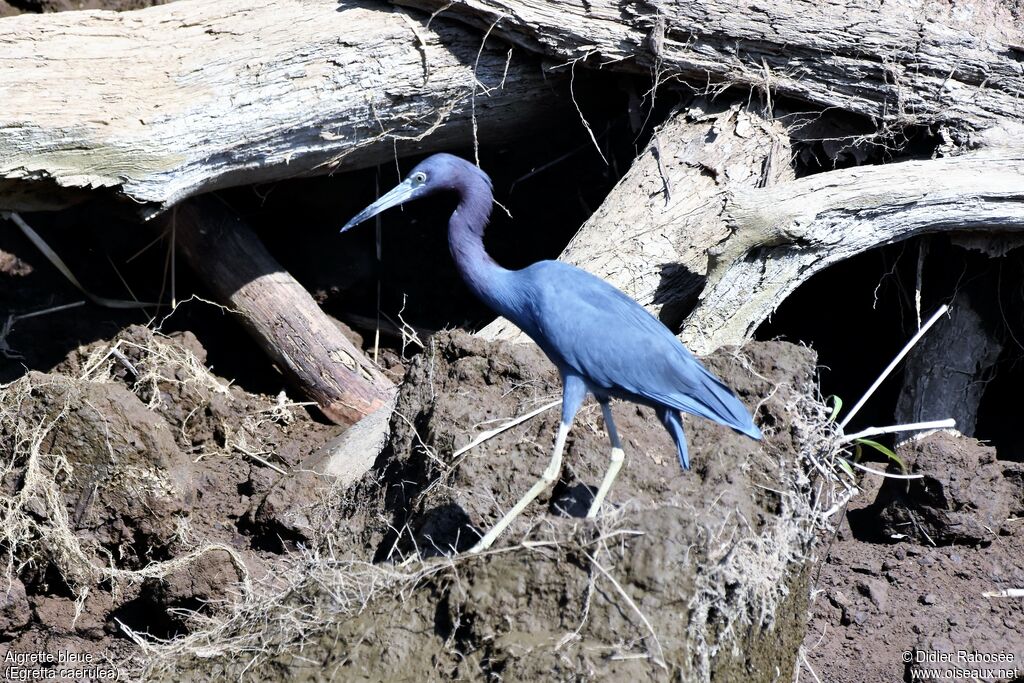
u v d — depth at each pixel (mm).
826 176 11711
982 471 11555
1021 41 12562
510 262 15516
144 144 11508
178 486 11031
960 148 12273
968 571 11156
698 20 12500
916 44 12328
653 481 9219
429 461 9906
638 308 9289
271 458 12664
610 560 7625
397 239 15523
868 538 11688
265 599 9109
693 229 12141
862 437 11172
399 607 8203
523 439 9828
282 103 12211
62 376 11156
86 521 10867
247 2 12672
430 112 13078
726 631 7797
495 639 7703
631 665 7219
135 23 12250
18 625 10594
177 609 10336
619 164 15195
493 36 12953
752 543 8148
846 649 10352
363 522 10266
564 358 9195
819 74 12516
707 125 12797
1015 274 12781
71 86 11469
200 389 13078
